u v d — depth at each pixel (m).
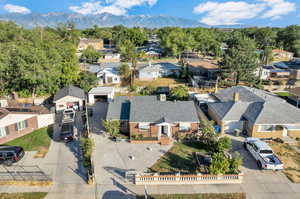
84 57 81.50
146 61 84.69
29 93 46.97
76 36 114.00
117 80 58.09
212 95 43.06
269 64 77.06
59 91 45.19
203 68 64.75
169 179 20.89
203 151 26.75
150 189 20.30
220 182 21.11
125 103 34.16
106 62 81.88
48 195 19.66
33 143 29.34
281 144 28.27
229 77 54.69
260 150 24.25
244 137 30.30
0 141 29.12
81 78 52.19
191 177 20.92
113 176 22.14
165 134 30.12
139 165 23.94
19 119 31.03
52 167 23.91
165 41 91.44
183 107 31.30
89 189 20.36
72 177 22.17
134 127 29.48
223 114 31.77
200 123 31.42
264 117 29.27
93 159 25.05
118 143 28.73
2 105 37.56
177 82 58.81
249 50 53.44
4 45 45.78
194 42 92.06
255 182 21.27
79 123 35.25
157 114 30.12
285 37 117.69
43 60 43.59
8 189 20.42
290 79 62.25
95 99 46.91
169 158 25.27
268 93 40.19
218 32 143.12
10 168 23.69
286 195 19.56
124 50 91.12
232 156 25.56
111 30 164.00
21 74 41.84
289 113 30.22
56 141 29.88
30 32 81.62
